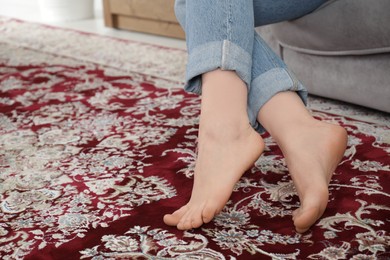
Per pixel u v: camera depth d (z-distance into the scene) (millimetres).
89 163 1419
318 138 1109
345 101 1768
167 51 2672
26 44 2881
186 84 1152
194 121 1704
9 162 1443
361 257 972
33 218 1154
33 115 1805
